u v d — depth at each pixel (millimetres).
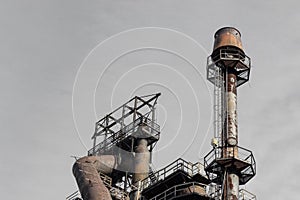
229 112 49469
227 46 52188
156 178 51781
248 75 51938
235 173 46812
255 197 46969
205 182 48969
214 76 51688
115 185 55812
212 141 48000
